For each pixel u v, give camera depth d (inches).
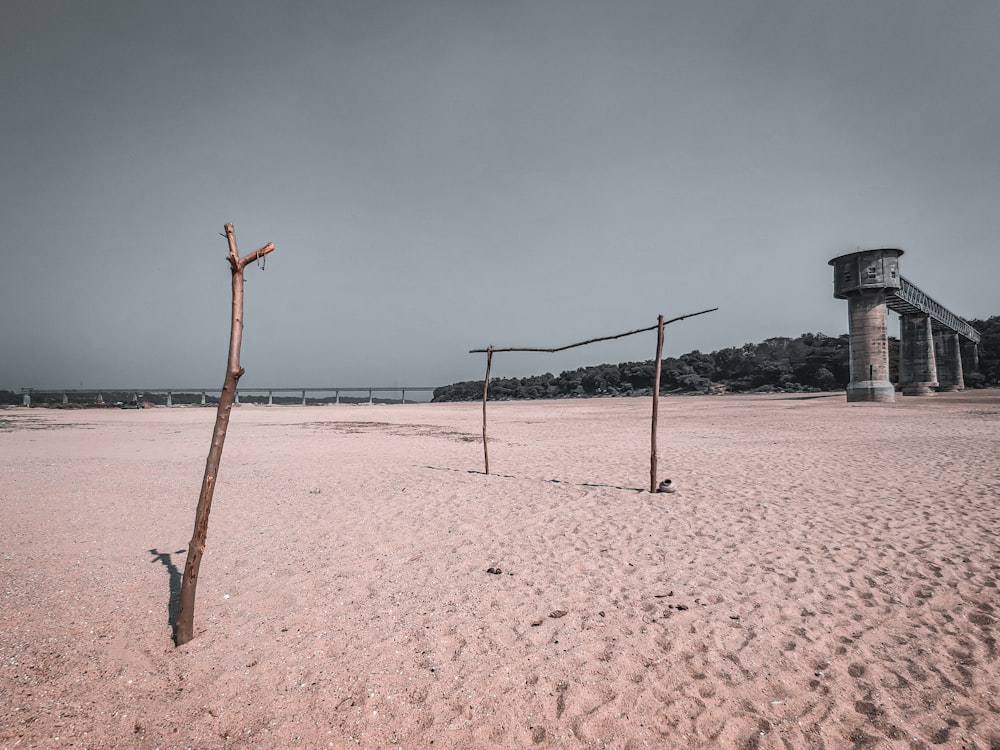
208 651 154.3
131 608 182.9
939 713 126.2
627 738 117.7
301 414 1831.9
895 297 1499.8
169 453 650.2
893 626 169.9
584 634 164.9
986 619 173.9
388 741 117.0
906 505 331.6
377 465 541.6
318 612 181.2
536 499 363.6
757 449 630.5
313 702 130.3
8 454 638.5
